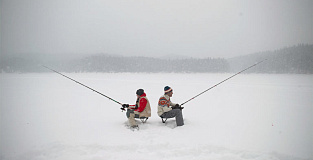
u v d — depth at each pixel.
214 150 3.83
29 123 5.82
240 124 5.57
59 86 18.86
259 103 9.05
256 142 4.21
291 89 14.93
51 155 3.71
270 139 4.39
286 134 4.71
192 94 13.02
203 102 9.62
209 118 6.31
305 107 7.98
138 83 23.22
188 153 3.71
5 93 13.30
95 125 5.52
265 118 6.27
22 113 7.23
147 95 12.35
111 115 6.89
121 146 4.01
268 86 17.75
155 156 3.62
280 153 3.61
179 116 5.29
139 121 5.76
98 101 10.15
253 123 5.68
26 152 3.79
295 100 9.73
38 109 7.97
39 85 19.84
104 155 3.66
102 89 16.25
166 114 5.35
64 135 4.71
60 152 3.81
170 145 4.04
